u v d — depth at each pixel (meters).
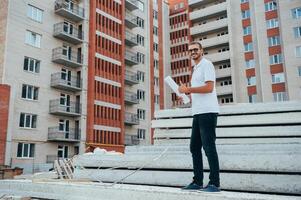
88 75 36.75
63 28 34.88
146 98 46.75
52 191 5.36
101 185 4.98
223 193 3.76
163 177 5.38
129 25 45.50
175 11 56.56
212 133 4.09
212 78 4.23
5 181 6.30
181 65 53.84
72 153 33.94
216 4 52.97
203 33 52.81
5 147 27.09
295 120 7.14
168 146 6.04
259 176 4.41
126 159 6.03
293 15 40.25
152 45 49.88
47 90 32.81
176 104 51.12
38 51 32.59
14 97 28.95
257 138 7.27
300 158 4.18
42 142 31.17
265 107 7.57
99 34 38.84
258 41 43.47
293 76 38.69
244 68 45.00
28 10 32.41
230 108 7.94
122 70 41.28
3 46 29.69
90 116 35.53
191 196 3.71
